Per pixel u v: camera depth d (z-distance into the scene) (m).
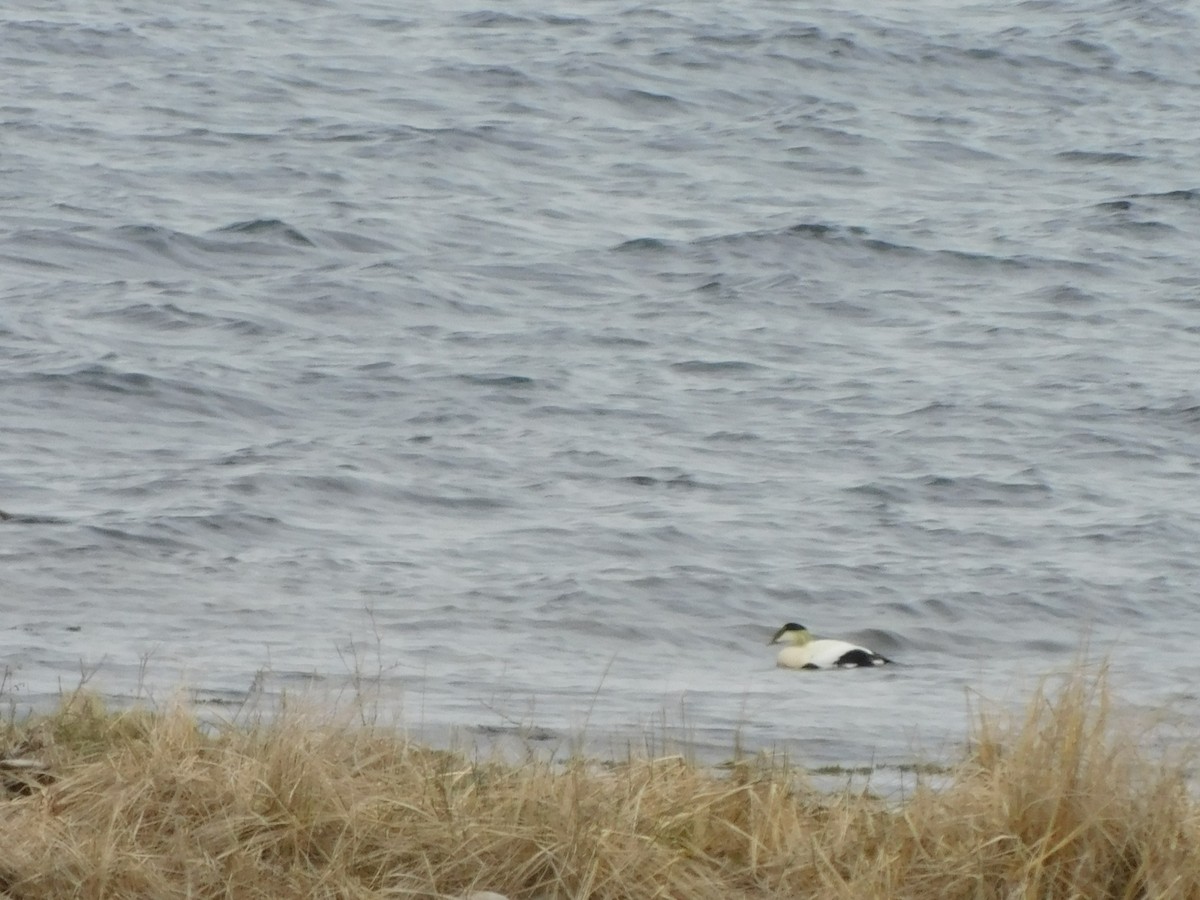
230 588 45.16
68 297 86.06
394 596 45.50
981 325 94.12
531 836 19.09
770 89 157.50
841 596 48.66
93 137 123.56
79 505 53.59
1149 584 50.97
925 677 39.53
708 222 115.62
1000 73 168.62
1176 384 81.06
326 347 81.06
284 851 18.94
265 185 116.06
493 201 117.75
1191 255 113.12
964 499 61.28
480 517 56.00
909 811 20.05
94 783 19.94
